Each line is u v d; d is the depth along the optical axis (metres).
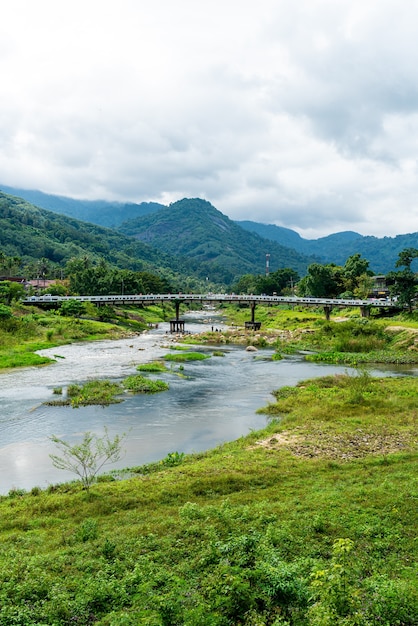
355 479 21.50
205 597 12.36
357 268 146.75
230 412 37.53
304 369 58.88
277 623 10.55
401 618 10.77
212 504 19.27
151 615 11.38
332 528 16.23
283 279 196.38
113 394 43.12
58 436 31.22
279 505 18.53
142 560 14.49
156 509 19.14
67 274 181.88
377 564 13.82
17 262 171.00
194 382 50.09
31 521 18.17
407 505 18.00
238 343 87.25
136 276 169.00
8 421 34.50
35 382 48.78
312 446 26.97
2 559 14.88
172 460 25.73
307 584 12.48
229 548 14.46
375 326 84.06
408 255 104.06
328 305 110.06
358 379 46.38
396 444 27.16
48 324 92.81
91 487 21.78
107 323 107.25
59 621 11.65
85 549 15.51
